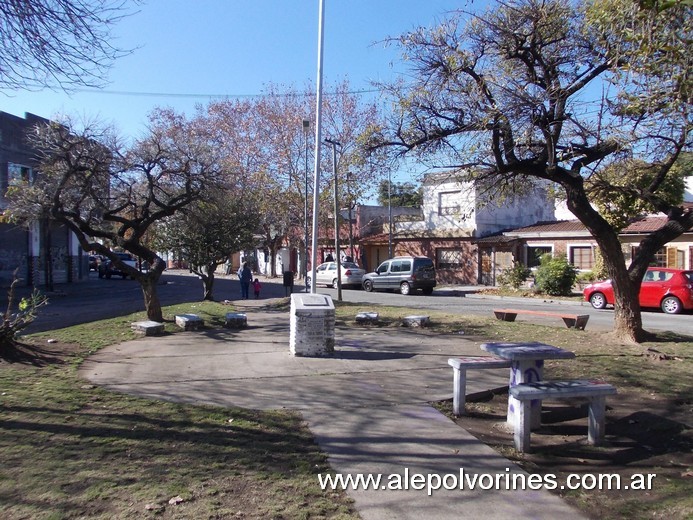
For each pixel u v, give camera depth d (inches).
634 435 237.9
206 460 191.3
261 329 531.2
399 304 890.7
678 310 795.4
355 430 230.1
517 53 404.5
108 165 525.7
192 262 827.4
